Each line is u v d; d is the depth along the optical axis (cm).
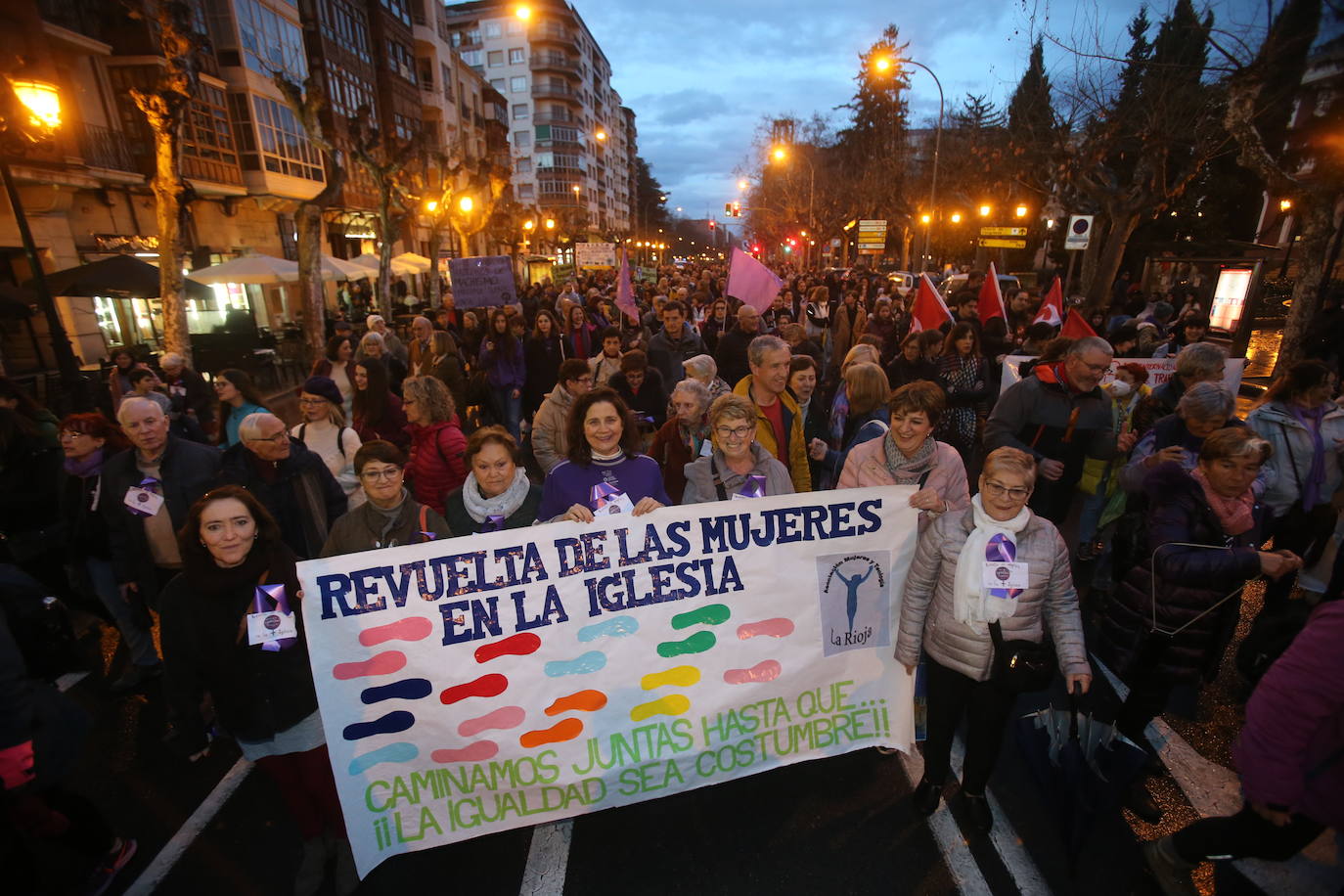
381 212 1852
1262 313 1725
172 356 737
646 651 284
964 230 3603
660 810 311
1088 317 1228
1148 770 322
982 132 3066
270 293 2333
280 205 2316
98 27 1599
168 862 295
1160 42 1280
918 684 344
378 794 267
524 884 276
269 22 2195
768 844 290
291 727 259
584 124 9269
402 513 303
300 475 368
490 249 4678
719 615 289
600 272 3031
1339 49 814
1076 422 425
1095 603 463
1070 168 1465
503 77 8388
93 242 1562
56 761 240
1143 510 345
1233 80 832
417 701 265
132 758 358
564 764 281
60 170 1419
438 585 260
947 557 270
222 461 369
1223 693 380
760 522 286
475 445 311
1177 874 248
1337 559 271
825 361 983
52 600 250
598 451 327
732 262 745
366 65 3098
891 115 4650
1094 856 278
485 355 816
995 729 273
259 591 248
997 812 306
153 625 450
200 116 1914
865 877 273
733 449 315
